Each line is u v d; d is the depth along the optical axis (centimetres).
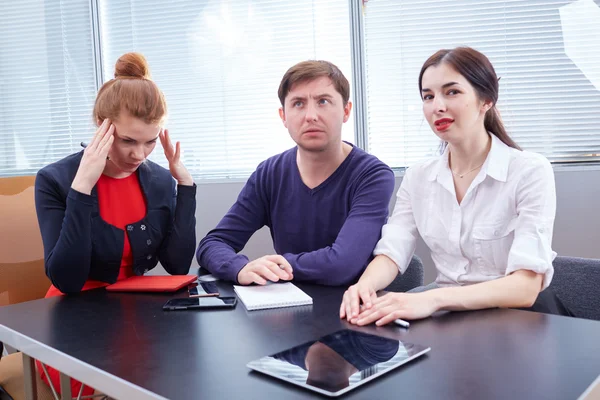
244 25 261
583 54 224
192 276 149
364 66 245
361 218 154
